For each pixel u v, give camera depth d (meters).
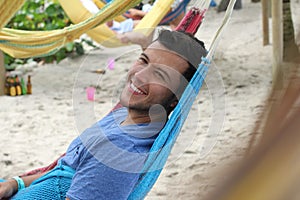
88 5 7.80
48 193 2.83
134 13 8.15
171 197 4.45
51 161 5.78
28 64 10.55
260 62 9.46
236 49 10.19
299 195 0.32
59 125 7.02
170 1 6.43
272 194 0.33
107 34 7.35
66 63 10.45
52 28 11.02
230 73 8.80
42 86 9.12
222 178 0.34
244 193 0.33
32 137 6.57
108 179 2.59
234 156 0.36
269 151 0.33
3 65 8.66
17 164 5.68
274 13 7.63
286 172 0.33
